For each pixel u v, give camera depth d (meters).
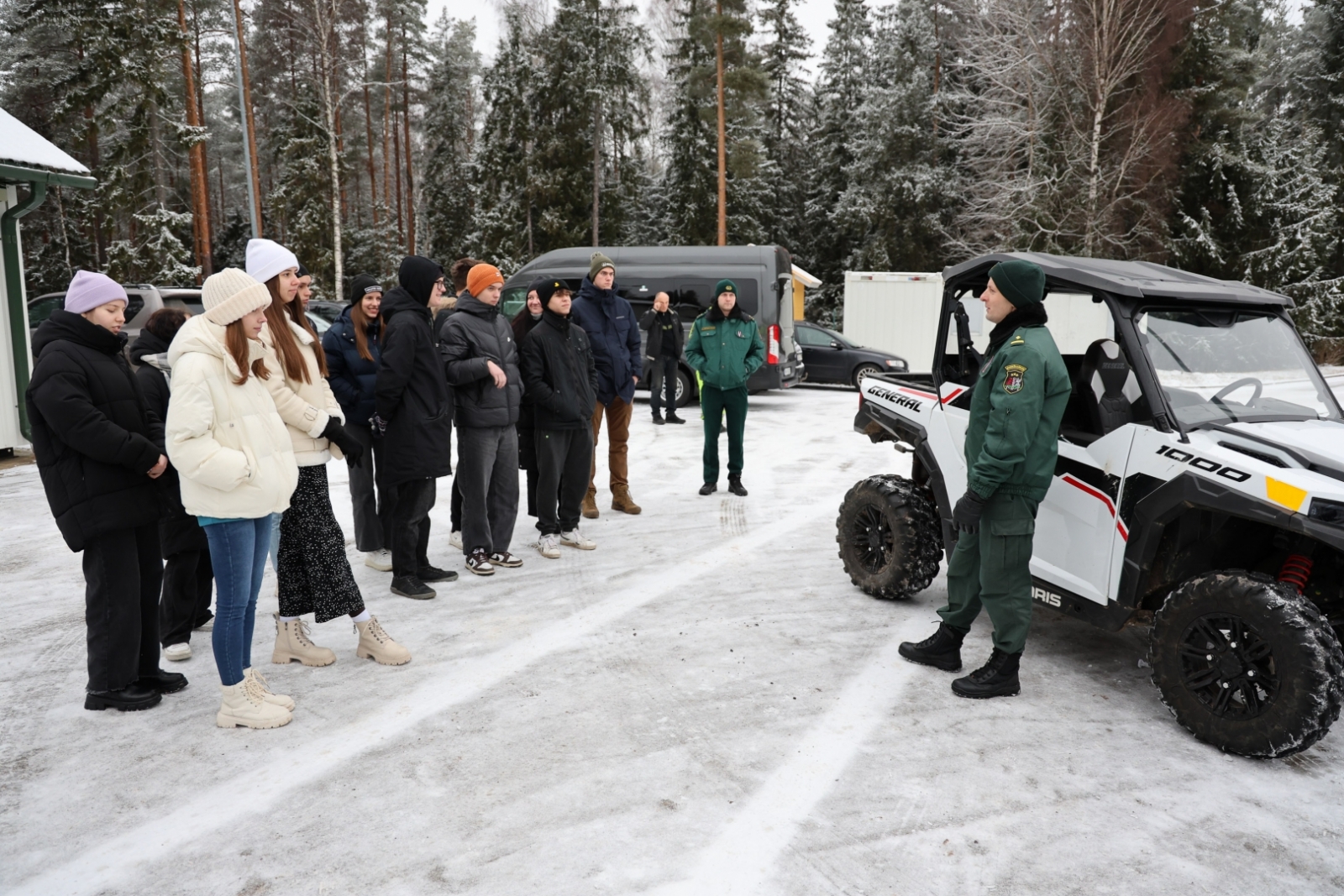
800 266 36.25
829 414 12.84
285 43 35.16
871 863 2.42
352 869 2.39
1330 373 20.75
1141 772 2.94
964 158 30.17
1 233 8.94
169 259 24.77
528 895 2.27
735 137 33.56
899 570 4.51
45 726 3.28
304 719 3.32
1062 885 2.33
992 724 3.29
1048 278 3.70
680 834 2.55
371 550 5.29
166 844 2.52
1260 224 24.88
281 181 34.03
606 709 3.40
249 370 3.16
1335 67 32.22
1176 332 3.50
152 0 25.17
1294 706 2.84
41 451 3.17
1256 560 3.52
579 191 34.09
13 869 2.40
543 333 5.31
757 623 4.38
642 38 35.78
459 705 3.44
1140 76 22.28
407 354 4.35
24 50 27.77
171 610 3.90
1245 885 2.34
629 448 9.80
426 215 42.59
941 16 31.84
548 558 5.55
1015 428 3.20
